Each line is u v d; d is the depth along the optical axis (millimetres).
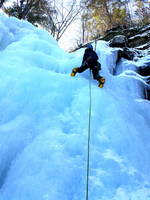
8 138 3037
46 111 3654
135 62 7355
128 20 18609
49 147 2926
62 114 3703
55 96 3961
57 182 2502
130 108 4836
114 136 3498
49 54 6227
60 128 3357
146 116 5070
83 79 4828
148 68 6969
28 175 2582
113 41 8688
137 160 3277
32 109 3668
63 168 2668
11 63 4707
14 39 6199
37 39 6387
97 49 7086
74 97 4137
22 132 3184
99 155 2998
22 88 3932
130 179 2799
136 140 3686
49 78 4383
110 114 3932
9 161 2867
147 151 3639
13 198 2365
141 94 6031
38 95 3941
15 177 2613
